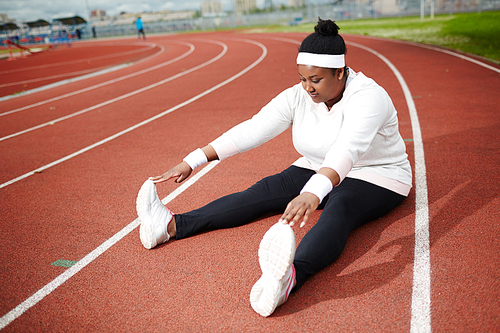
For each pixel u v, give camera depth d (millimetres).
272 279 1761
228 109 6590
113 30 48344
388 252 2326
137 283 2229
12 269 2467
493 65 8484
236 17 43656
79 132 5945
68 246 2695
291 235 1690
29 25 47531
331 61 1996
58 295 2180
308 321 1852
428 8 32500
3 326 1968
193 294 2104
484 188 3025
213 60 14445
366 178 2426
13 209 3395
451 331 1722
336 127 2293
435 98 6117
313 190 1856
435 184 3189
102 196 3518
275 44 18594
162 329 1873
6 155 5098
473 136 4266
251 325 1855
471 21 19641
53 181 4012
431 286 2016
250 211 2570
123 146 5023
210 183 3629
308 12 39219
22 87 11812
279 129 2561
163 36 38531
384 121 2240
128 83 10656
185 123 5918
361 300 1960
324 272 2197
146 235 2465
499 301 1867
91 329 1906
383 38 17172
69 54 24109
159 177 2490
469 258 2205
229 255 2420
